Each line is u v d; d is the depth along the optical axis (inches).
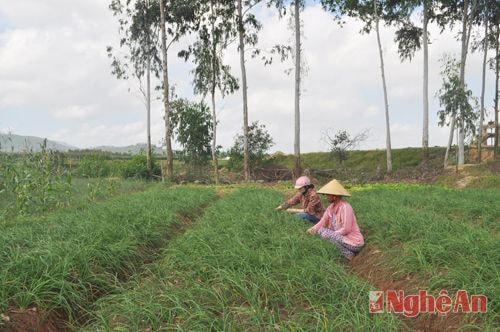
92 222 299.0
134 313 176.4
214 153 1125.7
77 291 201.2
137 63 1350.9
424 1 1179.3
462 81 1126.4
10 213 403.5
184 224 389.4
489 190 648.4
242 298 193.9
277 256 235.9
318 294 199.0
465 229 290.4
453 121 1119.0
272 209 391.5
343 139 1346.0
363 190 700.7
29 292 183.0
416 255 237.0
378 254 272.8
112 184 674.8
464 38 1140.5
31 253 213.0
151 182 1035.9
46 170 471.5
